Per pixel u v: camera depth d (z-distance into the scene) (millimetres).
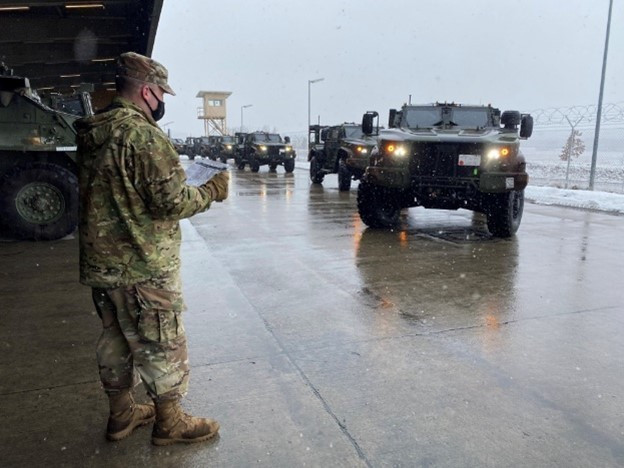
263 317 3842
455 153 6773
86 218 2002
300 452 2240
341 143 13562
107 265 2012
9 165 6676
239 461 2180
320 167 15484
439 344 3379
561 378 2924
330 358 3154
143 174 1916
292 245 6465
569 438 2354
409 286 4680
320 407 2596
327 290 4527
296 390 2762
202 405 2604
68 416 2502
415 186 6938
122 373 2238
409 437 2350
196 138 40375
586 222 8750
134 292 2041
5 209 6312
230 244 6492
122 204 1948
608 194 12000
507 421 2486
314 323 3734
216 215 9039
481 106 8734
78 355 3184
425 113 8664
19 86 6277
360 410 2570
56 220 6477
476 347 3336
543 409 2594
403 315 3916
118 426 2297
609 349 3330
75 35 11070
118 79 2023
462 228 8047
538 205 11352
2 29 10492
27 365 3041
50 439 2316
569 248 6465
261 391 2748
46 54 13062
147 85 2027
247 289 4531
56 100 9125
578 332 3613
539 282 4859
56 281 4746
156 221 2020
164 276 2076
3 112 6344
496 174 6598
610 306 4180
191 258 5684
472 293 4484
